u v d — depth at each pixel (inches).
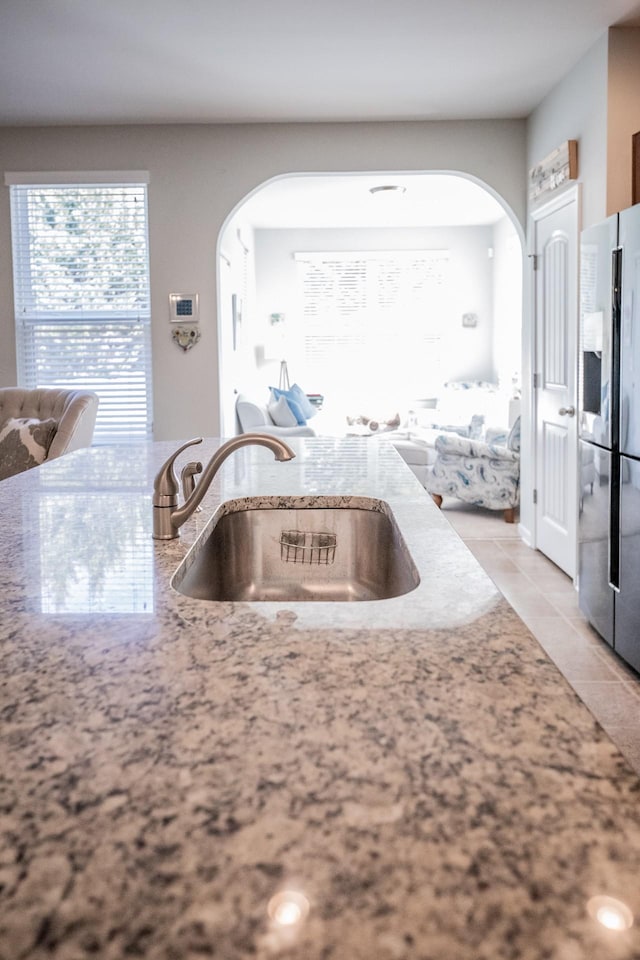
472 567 46.1
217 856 18.5
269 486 77.0
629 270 111.9
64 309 198.2
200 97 171.5
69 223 196.2
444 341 376.8
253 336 362.9
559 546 180.4
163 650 32.9
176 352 195.3
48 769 22.9
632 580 114.4
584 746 23.7
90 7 126.9
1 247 195.0
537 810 20.2
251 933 16.1
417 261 375.2
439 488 247.6
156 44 142.3
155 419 197.2
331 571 70.7
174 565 47.7
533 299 193.8
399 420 334.6
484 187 194.5
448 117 189.5
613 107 140.3
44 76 157.8
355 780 21.9
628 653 117.1
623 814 20.0
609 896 16.9
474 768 22.5
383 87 167.5
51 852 18.8
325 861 18.3
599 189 145.7
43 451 160.4
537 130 183.0
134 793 21.4
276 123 190.2
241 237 313.1
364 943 15.8
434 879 17.6
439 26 136.7
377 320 378.9
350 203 312.2
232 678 29.7
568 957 15.3
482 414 283.3
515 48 147.8
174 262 193.2
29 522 61.6
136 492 75.1
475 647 32.8
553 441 184.1
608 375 121.3
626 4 129.3
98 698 28.0
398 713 26.3
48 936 16.0
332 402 374.9
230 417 264.8
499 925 16.2
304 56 149.2
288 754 23.5
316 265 376.8
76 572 46.1
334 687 28.6
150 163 190.9
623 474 116.3
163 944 15.8
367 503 70.1
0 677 30.2
